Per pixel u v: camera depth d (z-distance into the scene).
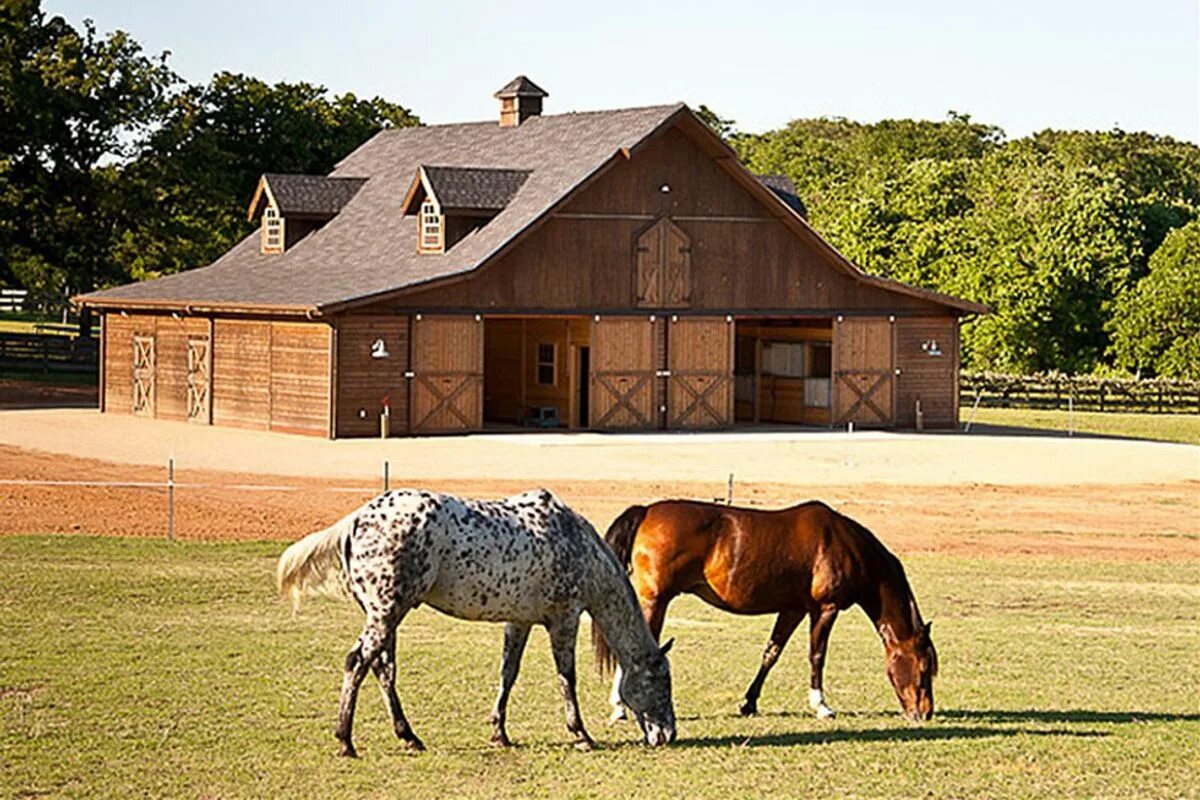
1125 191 81.31
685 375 44.56
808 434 44.16
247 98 66.38
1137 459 40.53
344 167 53.53
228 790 11.24
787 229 45.38
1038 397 60.69
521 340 46.84
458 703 14.14
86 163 61.69
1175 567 25.47
